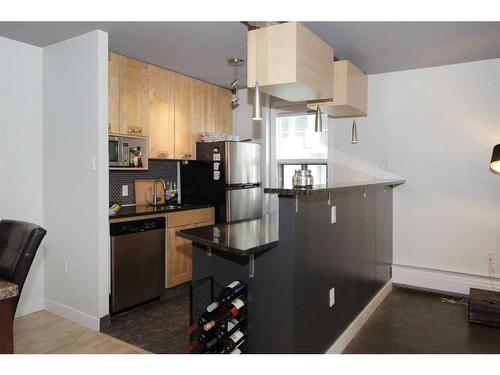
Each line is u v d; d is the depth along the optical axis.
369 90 4.01
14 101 2.97
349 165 4.15
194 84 4.14
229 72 3.91
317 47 2.56
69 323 2.91
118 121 3.26
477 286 3.52
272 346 1.99
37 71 3.12
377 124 3.98
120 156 3.46
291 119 4.57
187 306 3.27
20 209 3.02
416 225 3.82
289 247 1.91
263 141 4.60
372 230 3.24
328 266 2.34
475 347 2.52
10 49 2.93
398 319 3.02
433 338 2.67
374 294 3.29
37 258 3.15
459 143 3.59
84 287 2.87
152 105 3.62
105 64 2.78
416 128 3.78
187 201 4.26
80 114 2.86
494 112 3.42
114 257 2.96
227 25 2.64
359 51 3.18
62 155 3.00
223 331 1.98
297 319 1.95
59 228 3.05
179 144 3.95
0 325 1.34
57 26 2.67
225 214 3.91
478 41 2.94
